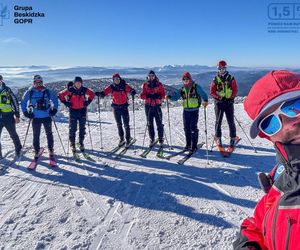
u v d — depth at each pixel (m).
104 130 12.50
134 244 4.70
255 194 6.19
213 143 9.27
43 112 8.20
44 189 6.77
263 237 1.40
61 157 8.96
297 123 1.13
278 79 1.16
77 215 5.59
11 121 8.88
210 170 7.59
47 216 5.57
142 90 9.39
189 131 8.98
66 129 12.95
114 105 9.73
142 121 14.23
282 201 1.22
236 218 5.28
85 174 7.59
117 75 9.74
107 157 8.87
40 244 4.75
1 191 6.72
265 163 7.93
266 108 1.16
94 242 4.78
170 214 5.51
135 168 7.91
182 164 8.09
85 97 8.95
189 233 4.90
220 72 8.90
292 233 1.15
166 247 4.59
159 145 9.59
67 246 4.70
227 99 8.91
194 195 6.24
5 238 4.93
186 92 8.72
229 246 4.54
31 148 9.91
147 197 6.23
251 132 1.27
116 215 5.57
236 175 7.20
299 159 1.16
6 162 8.65
